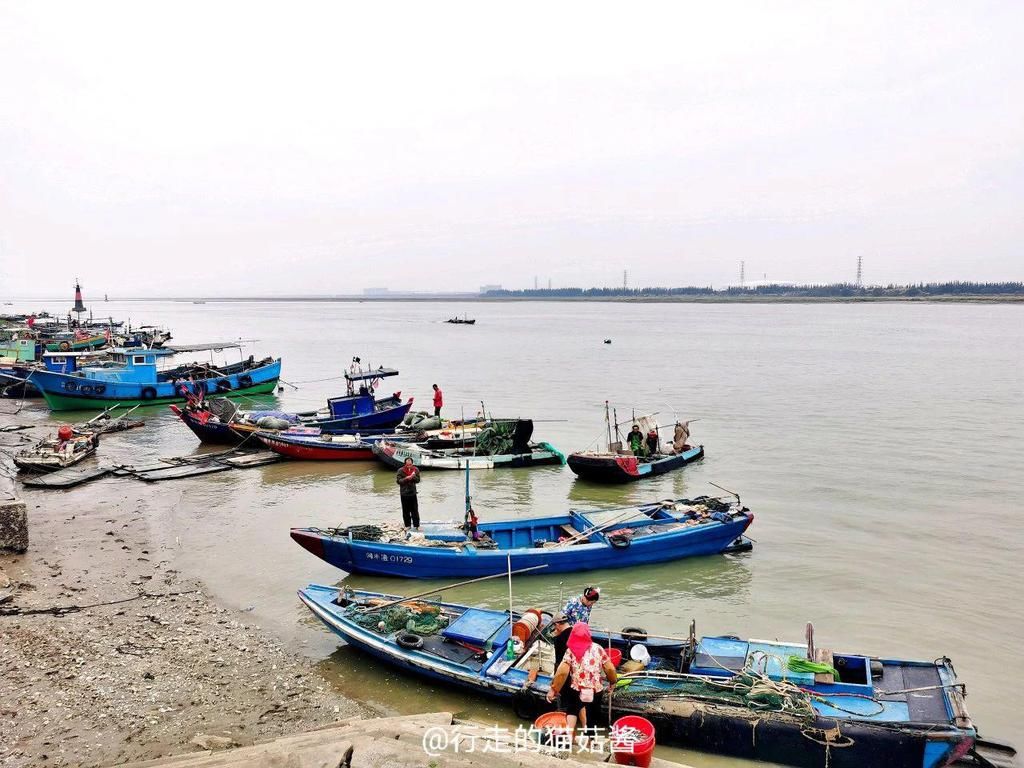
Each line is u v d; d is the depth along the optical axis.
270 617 15.54
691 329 147.50
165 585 17.12
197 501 24.53
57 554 19.03
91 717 11.38
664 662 11.81
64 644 13.80
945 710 10.30
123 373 45.22
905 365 69.94
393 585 17.36
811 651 11.50
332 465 30.08
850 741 9.91
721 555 19.36
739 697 10.73
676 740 10.62
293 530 17.67
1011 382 55.91
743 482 26.88
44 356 45.72
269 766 8.05
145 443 34.94
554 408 44.78
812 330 139.12
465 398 49.16
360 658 13.73
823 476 27.70
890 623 15.41
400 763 8.01
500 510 23.70
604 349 94.06
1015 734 11.52
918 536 20.86
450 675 12.12
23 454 28.89
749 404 45.56
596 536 18.39
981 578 17.80
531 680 11.48
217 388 47.69
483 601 16.62
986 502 24.17
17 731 10.92
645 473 27.34
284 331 146.62
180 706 11.82
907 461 30.09
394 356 84.62
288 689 12.48
